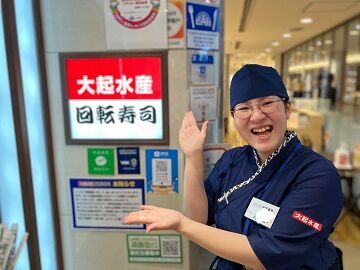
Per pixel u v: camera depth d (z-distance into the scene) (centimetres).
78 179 142
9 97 129
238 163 117
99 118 136
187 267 146
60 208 145
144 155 137
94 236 147
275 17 435
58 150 140
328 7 381
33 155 137
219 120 146
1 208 138
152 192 140
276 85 99
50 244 146
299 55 838
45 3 130
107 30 129
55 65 134
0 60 127
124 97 133
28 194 134
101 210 144
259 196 102
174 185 138
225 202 112
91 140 137
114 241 147
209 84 140
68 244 148
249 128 100
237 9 379
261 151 101
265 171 104
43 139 138
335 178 95
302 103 759
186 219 101
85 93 134
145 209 106
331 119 567
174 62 129
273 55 979
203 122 138
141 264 148
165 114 132
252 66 102
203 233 97
